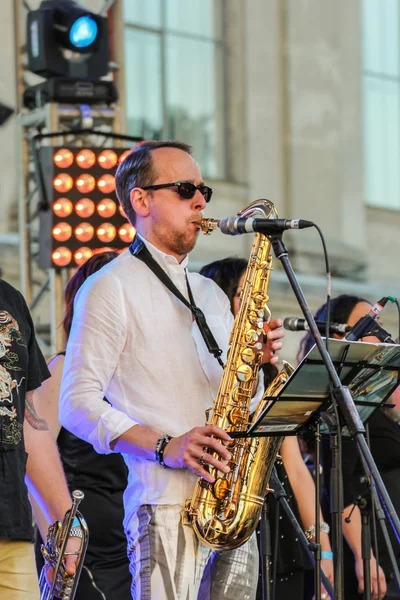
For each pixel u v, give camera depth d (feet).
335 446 17.56
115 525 22.93
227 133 62.59
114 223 32.58
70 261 32.35
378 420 25.17
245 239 59.88
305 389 17.43
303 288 60.70
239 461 18.98
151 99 60.03
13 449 17.69
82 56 34.53
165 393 18.83
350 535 24.98
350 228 65.10
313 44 65.41
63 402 18.85
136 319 18.94
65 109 34.19
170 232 19.45
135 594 18.44
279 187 63.52
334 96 65.82
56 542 18.57
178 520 18.42
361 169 66.39
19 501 17.53
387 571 24.90
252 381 19.53
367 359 17.78
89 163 32.53
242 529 18.66
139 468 18.69
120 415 18.45
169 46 60.95
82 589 22.53
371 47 69.31
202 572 18.63
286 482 24.43
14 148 50.03
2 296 18.60
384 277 66.69
